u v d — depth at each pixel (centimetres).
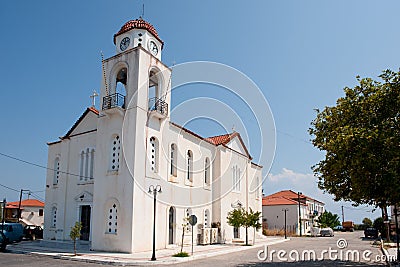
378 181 1519
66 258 1978
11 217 5819
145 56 2488
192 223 2247
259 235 4128
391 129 1513
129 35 2608
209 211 3209
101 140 2491
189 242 2847
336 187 1800
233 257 2173
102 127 2506
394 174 1449
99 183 2427
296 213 5938
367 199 1658
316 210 7938
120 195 2306
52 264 1752
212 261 1966
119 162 2367
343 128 1582
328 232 5353
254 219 3134
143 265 1794
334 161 1702
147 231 2333
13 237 2788
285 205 6034
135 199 2253
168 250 2406
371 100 1616
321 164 1870
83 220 2711
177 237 2705
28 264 1748
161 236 2484
